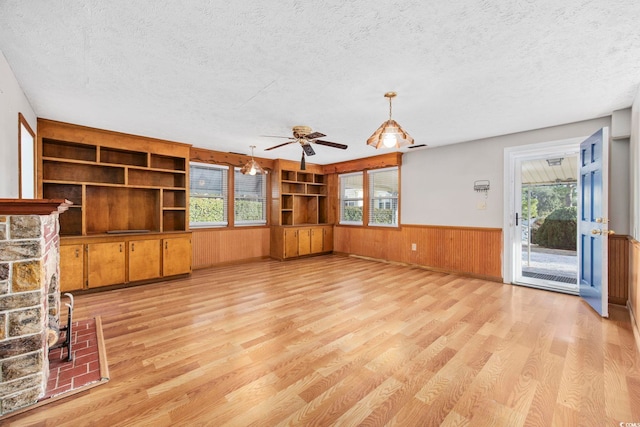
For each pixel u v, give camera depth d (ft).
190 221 17.90
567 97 9.64
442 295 12.38
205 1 5.20
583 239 11.75
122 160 14.97
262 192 21.54
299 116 11.50
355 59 7.22
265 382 6.19
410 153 18.45
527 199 20.53
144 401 5.57
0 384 5.23
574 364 6.89
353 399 5.66
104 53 6.97
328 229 23.49
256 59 7.23
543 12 5.49
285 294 12.48
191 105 10.33
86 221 13.69
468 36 6.26
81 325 9.11
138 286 13.76
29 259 5.53
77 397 5.66
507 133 14.16
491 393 5.84
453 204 16.49
